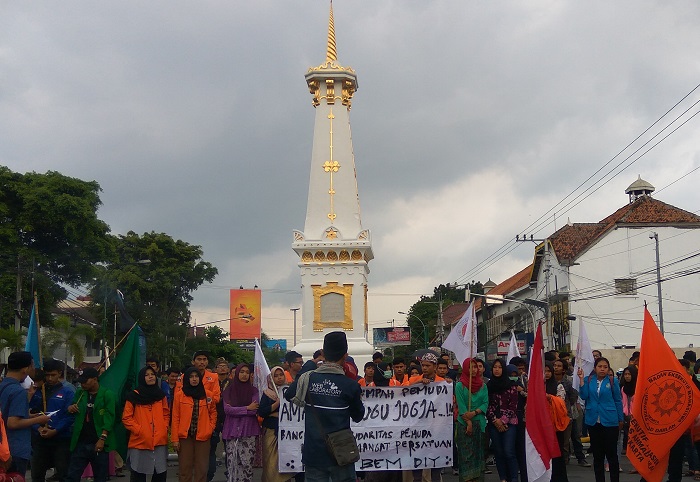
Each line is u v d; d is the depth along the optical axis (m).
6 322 50.03
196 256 69.00
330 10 36.12
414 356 18.42
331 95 35.25
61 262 53.94
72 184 53.62
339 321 33.38
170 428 14.09
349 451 8.86
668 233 54.44
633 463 12.51
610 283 54.09
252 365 14.10
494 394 14.18
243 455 13.62
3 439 9.35
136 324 15.23
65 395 13.69
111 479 18.59
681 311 53.97
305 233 34.16
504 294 70.19
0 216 51.47
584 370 18.77
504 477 14.20
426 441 13.18
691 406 12.44
